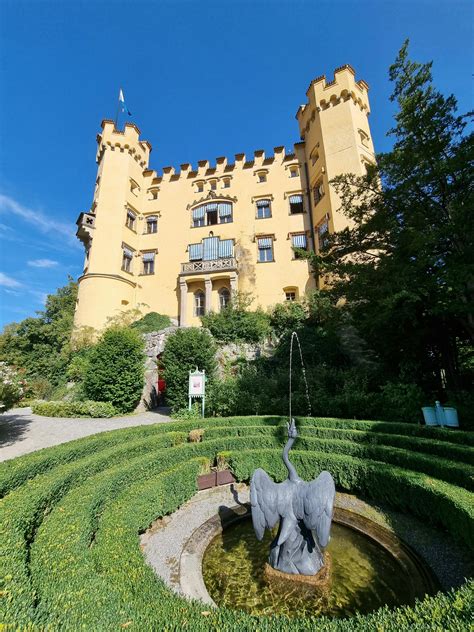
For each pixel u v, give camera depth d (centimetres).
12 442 899
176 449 700
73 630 188
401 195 936
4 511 359
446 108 837
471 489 502
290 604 360
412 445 677
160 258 2523
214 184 2611
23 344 2241
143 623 204
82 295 2248
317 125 2227
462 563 418
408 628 200
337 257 1160
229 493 662
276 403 1059
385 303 854
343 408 1012
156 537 500
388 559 443
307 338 1516
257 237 2339
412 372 1075
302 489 405
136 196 2650
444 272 779
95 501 441
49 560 288
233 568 430
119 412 1355
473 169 800
